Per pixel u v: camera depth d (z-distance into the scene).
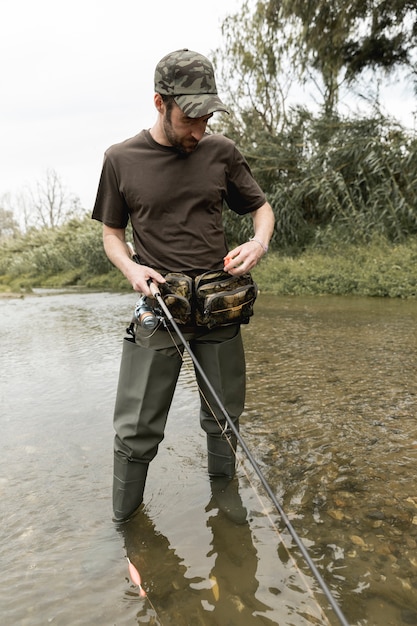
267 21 15.39
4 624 1.62
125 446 2.12
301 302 9.48
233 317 2.16
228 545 1.98
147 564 1.89
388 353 4.93
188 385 4.15
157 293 1.97
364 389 3.81
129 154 2.06
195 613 1.64
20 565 1.91
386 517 2.11
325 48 14.34
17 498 2.41
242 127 17.48
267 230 2.22
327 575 1.78
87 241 22.20
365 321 6.94
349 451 2.75
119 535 2.08
